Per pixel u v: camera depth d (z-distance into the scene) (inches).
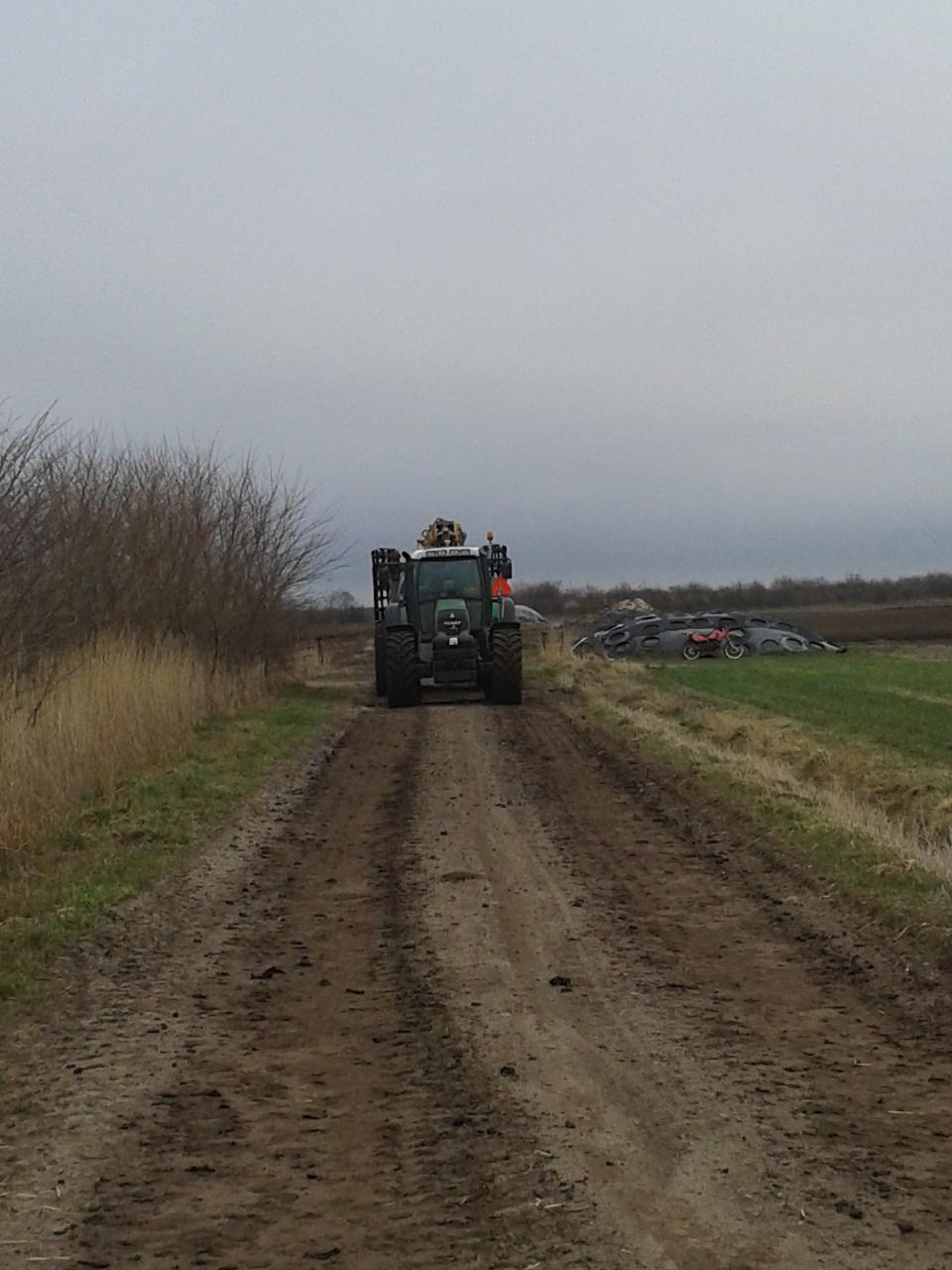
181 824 497.4
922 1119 226.2
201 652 884.0
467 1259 178.9
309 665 1417.3
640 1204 193.9
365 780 636.1
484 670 1019.9
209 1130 225.6
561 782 618.8
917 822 557.6
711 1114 229.0
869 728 872.3
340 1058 261.9
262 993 306.0
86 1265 179.8
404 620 1031.6
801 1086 242.5
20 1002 295.9
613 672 1278.3
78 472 735.1
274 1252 182.4
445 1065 256.1
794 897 388.8
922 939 331.3
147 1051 266.5
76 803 511.8
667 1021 281.4
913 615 2763.3
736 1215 189.8
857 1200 195.0
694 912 377.1
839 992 300.7
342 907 389.7
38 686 549.6
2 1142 221.6
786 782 589.9
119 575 760.3
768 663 1536.7
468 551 1037.8
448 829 506.3
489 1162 209.9
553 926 363.6
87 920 357.7
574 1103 234.5
